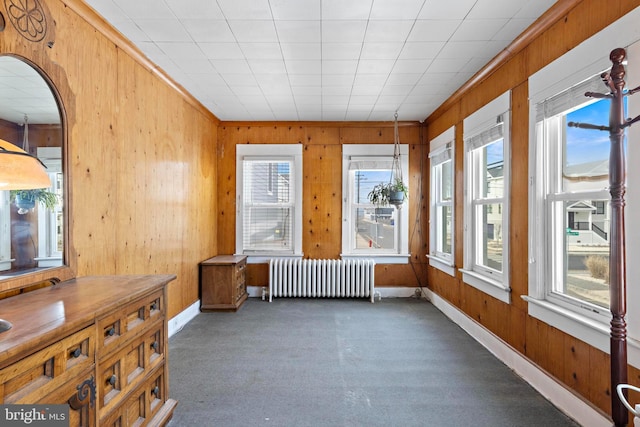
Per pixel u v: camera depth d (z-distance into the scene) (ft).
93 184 6.88
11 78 4.99
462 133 11.31
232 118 14.79
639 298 4.90
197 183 12.82
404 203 15.25
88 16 6.64
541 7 6.65
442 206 13.98
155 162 9.57
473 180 10.70
